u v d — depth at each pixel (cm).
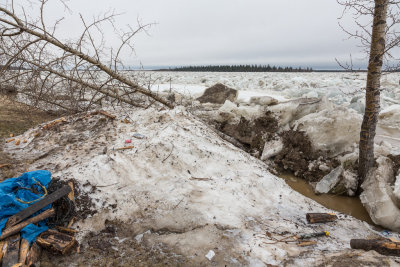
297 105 791
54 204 378
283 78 2650
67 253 337
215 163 566
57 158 572
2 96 830
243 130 819
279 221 423
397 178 483
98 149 587
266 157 732
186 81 2339
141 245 363
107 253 346
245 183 518
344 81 1966
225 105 885
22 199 360
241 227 393
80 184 440
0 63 648
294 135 714
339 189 566
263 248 350
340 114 654
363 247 334
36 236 336
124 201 436
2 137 721
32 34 564
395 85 1695
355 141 646
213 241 364
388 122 1041
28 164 552
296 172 675
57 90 825
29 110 830
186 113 764
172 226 396
